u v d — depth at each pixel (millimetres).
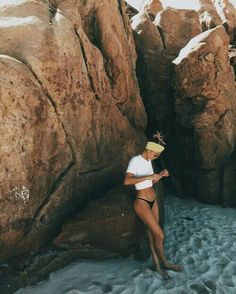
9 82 3303
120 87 5621
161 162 7453
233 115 6914
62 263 3840
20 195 3521
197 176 6695
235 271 4137
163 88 7559
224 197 6422
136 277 3748
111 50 5426
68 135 4180
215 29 6625
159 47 7980
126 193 4594
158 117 7547
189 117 6656
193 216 6078
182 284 3738
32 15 4105
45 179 3869
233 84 7090
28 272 3553
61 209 4145
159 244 3895
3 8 4125
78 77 4316
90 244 4051
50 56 3820
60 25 4148
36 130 3631
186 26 8633
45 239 3939
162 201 5492
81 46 4574
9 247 3549
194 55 6414
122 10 6520
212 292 3668
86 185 4582
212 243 4953
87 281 3629
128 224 4180
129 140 5656
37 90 3631
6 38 3744
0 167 3283
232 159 6641
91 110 4637
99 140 4840
